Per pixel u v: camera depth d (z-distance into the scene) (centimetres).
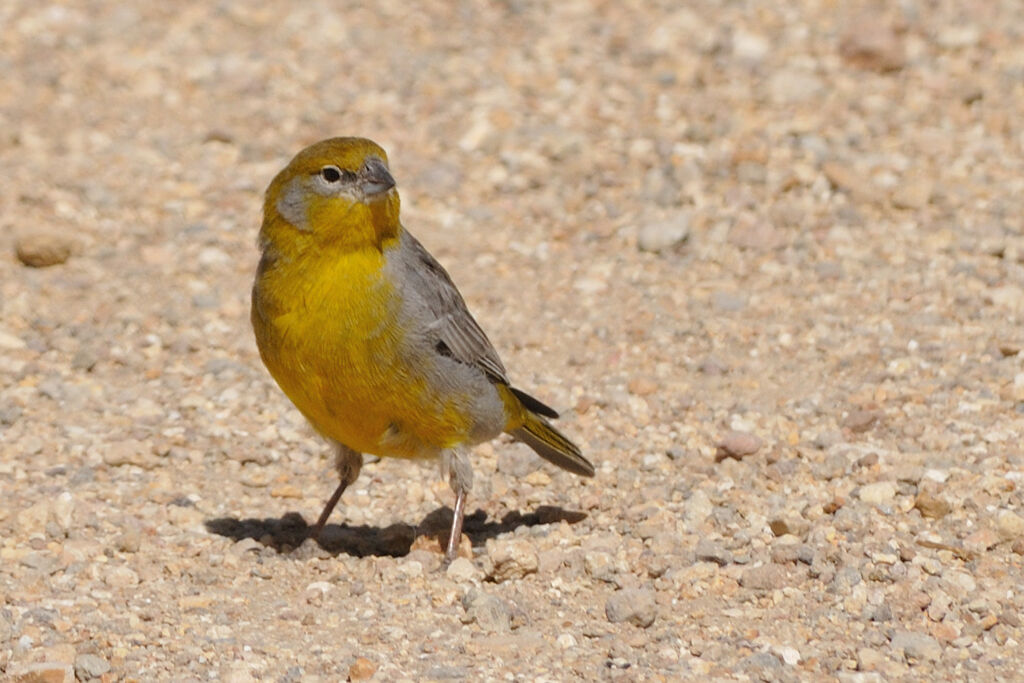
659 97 1866
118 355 1359
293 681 858
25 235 1516
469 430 1030
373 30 2048
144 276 1515
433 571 1021
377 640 915
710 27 2033
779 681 860
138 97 1867
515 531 1078
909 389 1259
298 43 2005
